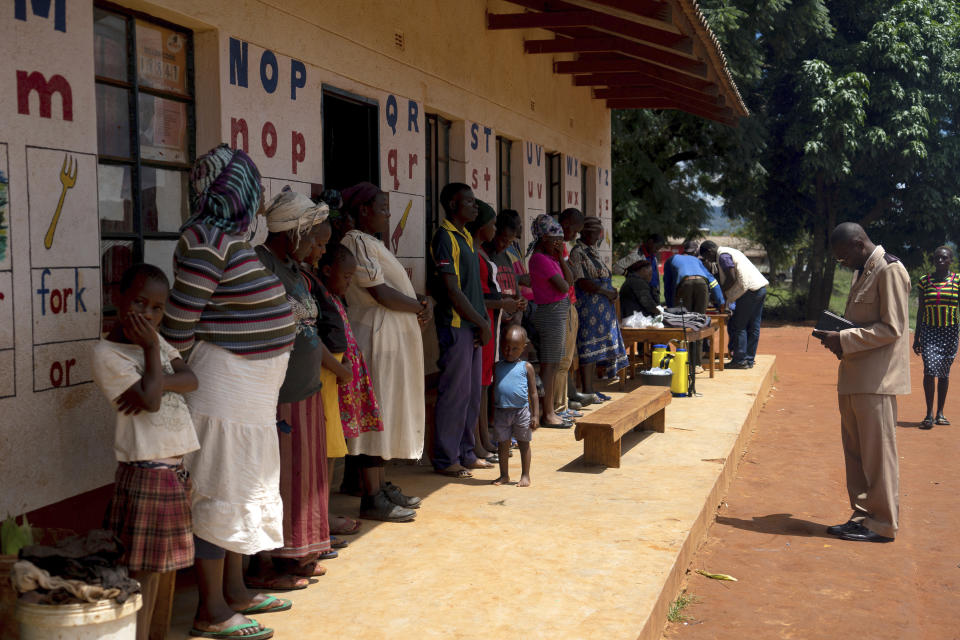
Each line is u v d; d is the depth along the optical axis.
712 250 13.41
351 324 5.30
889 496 5.84
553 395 8.44
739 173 25.62
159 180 4.59
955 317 9.96
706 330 11.20
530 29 10.19
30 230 3.61
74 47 3.83
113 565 2.91
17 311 3.54
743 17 23.22
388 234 6.92
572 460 7.06
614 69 10.99
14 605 3.01
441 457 6.48
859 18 26.72
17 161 3.55
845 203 27.88
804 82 25.34
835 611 4.69
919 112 25.05
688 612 4.61
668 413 9.33
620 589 4.20
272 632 3.65
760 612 4.65
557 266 8.16
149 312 3.11
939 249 10.10
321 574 4.37
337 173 6.77
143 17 4.43
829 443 9.16
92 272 3.94
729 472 7.32
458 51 8.24
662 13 6.45
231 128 4.89
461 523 5.27
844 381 5.93
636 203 23.58
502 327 7.24
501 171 9.87
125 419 3.16
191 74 4.80
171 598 3.51
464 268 6.26
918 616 4.66
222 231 3.46
